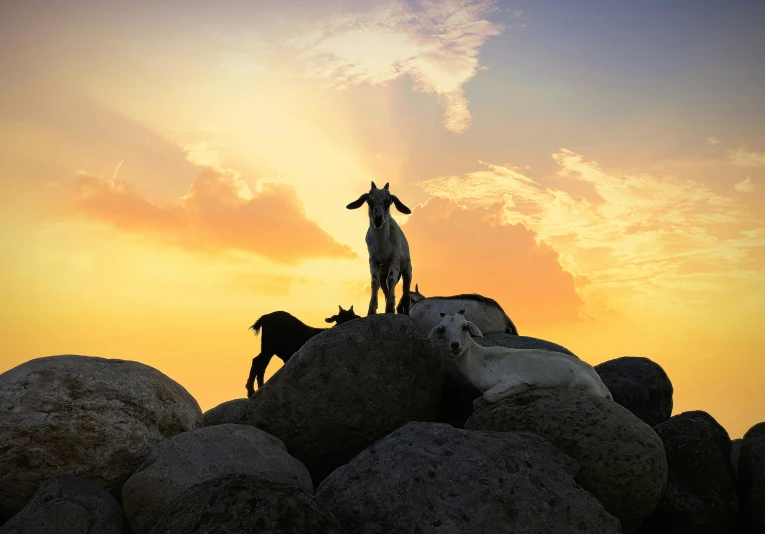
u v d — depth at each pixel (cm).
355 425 259
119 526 210
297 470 230
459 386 289
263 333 416
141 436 234
